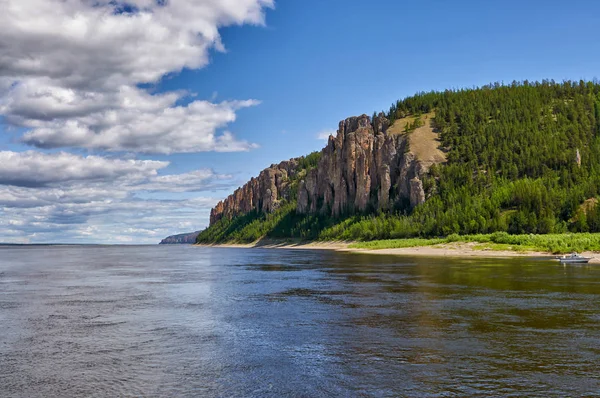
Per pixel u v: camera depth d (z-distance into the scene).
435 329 32.78
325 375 23.28
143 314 40.69
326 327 34.06
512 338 29.98
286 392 21.12
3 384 22.64
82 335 32.66
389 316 37.78
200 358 26.61
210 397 20.72
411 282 61.47
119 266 114.44
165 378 23.30
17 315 40.59
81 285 66.00
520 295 48.34
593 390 20.86
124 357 27.02
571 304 42.69
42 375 23.92
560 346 27.95
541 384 21.61
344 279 67.88
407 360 25.48
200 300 48.81
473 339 29.81
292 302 46.28
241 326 34.94
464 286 56.12
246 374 23.69
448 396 20.30
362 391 21.05
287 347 28.61
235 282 67.06
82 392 21.55
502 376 22.72
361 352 27.20
